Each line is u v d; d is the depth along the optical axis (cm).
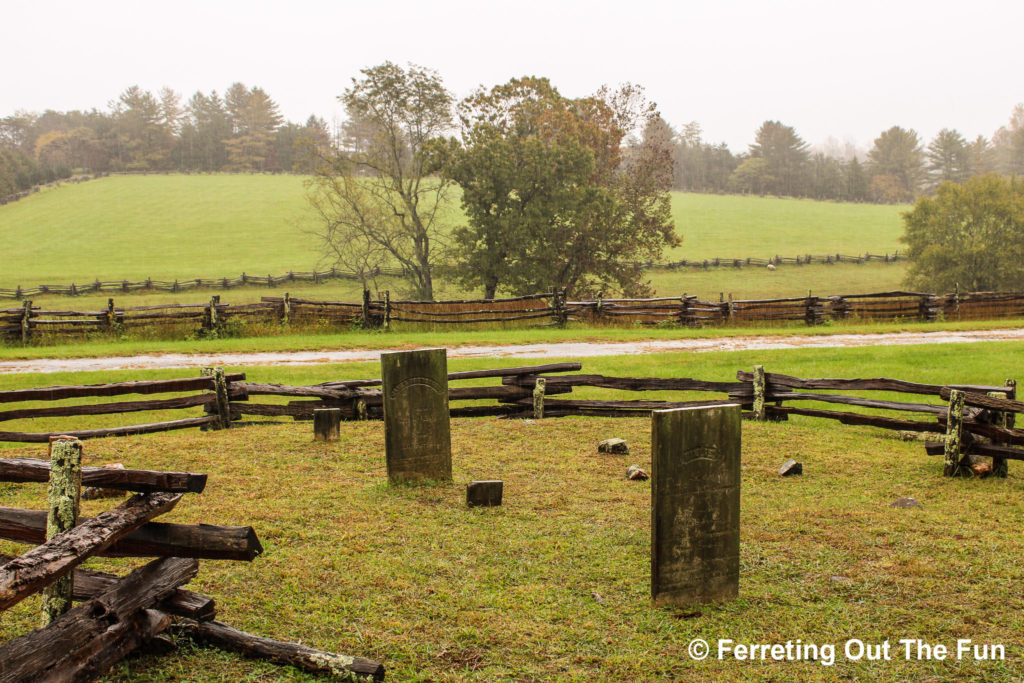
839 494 868
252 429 1149
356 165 4384
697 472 586
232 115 15188
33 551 397
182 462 945
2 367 1859
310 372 1764
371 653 514
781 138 14988
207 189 9969
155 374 1723
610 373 1731
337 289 5322
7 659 385
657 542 579
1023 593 609
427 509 796
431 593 605
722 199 11269
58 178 11469
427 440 885
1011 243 5044
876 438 1152
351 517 766
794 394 1218
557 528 750
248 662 484
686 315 2844
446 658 512
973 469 933
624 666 507
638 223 4016
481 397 1270
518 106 3934
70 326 2473
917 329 2661
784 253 7112
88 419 1373
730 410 594
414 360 870
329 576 627
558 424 1216
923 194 14425
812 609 590
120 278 5600
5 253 6612
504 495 851
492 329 2744
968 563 666
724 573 604
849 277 6162
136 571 463
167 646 481
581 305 2870
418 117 4056
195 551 464
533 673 497
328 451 1013
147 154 13762
